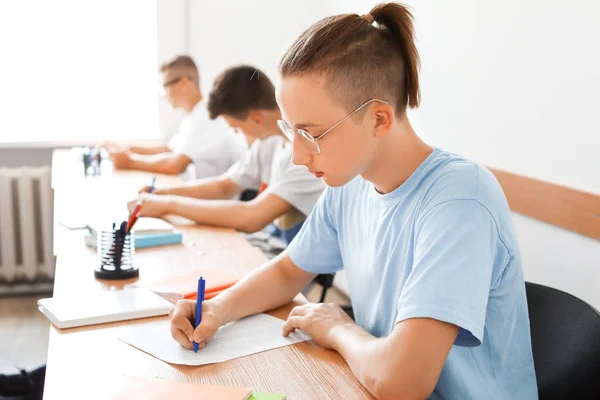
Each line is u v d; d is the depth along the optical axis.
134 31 3.83
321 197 1.47
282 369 1.14
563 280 2.04
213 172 3.27
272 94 2.48
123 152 3.15
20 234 3.75
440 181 1.15
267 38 3.89
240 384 1.08
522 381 1.21
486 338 1.18
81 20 3.75
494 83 2.30
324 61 1.04
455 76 2.53
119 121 3.91
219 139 3.26
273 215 2.19
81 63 3.80
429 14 2.69
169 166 3.17
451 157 1.20
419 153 1.21
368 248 1.31
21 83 3.74
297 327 1.26
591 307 1.23
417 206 1.17
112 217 2.11
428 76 2.73
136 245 1.89
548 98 2.04
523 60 2.14
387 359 1.03
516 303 1.18
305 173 2.20
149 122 3.96
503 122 2.26
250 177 2.62
